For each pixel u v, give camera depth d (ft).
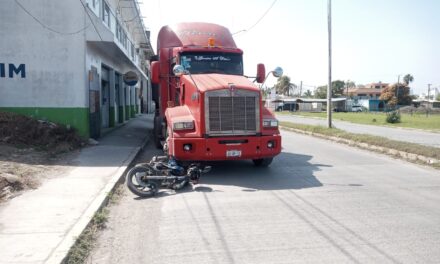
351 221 20.58
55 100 48.60
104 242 18.01
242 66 40.24
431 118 163.22
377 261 15.60
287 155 44.68
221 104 30.76
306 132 73.41
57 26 48.34
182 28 43.34
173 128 30.73
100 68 59.72
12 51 47.80
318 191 27.27
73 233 17.85
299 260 15.78
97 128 55.62
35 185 26.91
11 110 48.01
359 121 128.77
